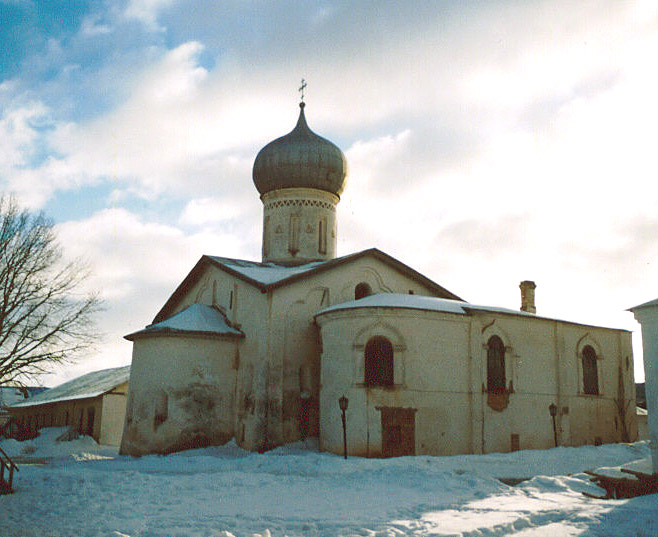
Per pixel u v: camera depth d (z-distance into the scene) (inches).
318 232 1355.8
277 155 1359.5
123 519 503.5
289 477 696.4
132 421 1116.5
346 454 919.7
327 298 1171.3
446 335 1043.9
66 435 1568.7
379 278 1241.4
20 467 855.1
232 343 1175.0
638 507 491.2
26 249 1007.0
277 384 1089.4
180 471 837.8
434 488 637.9
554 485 634.8
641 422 1569.9
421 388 1005.8
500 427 1049.5
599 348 1218.6
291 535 437.4
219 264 1246.9
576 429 1139.9
